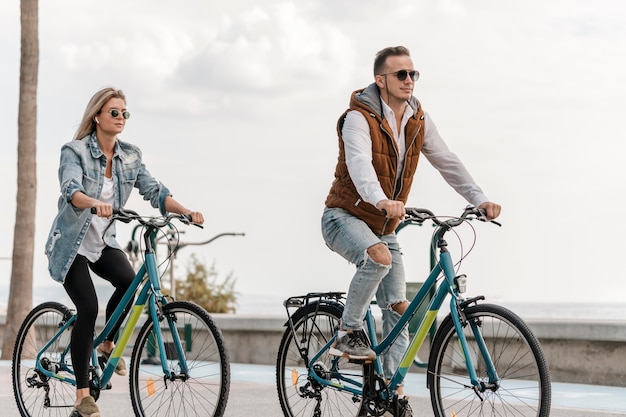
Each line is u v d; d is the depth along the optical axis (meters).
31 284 12.79
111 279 6.04
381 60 5.55
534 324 9.30
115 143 6.13
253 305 28.80
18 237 12.74
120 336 5.94
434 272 5.38
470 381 5.09
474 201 5.65
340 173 5.63
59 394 6.59
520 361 5.23
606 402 7.88
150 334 5.91
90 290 5.94
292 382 6.12
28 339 6.69
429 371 5.36
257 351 11.11
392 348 5.68
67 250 5.91
